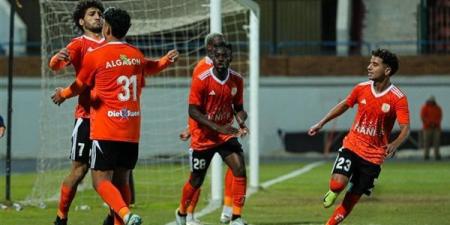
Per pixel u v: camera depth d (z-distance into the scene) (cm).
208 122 3209
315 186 6091
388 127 3088
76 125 3081
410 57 11381
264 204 4662
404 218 3931
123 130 2747
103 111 2744
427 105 9931
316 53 12088
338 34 11838
